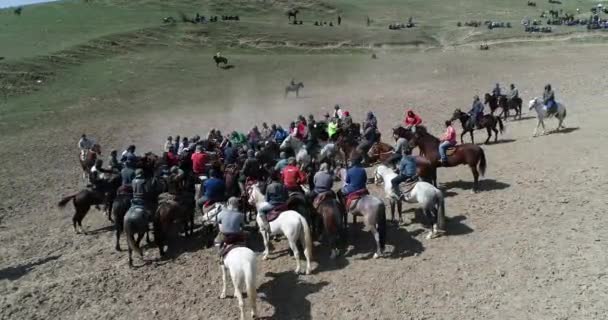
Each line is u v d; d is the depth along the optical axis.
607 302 11.82
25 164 30.83
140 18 92.19
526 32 83.88
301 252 15.86
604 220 15.53
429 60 67.50
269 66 66.25
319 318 12.42
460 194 19.11
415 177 16.05
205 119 41.38
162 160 20.72
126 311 13.49
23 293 14.70
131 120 42.50
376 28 92.88
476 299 12.48
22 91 53.38
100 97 51.41
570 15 95.94
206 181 16.55
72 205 23.06
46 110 46.81
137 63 65.88
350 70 63.22
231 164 19.59
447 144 18.83
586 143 23.53
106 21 89.88
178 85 56.38
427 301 12.62
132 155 19.69
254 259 12.04
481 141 27.42
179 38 79.44
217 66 65.19
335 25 95.62
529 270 13.38
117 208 16.86
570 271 13.15
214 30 84.19
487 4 119.50
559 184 18.77
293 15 96.19
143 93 53.06
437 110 38.47
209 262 15.91
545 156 22.42
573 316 11.50
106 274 15.55
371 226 14.54
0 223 21.03
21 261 17.08
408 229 16.59
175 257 16.45
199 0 110.12
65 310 13.73
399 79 56.00
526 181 19.55
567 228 15.32
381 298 12.94
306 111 42.09
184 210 16.75
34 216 21.78
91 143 29.41
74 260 16.83
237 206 13.25
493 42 79.69
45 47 69.50
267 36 82.69
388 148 22.53
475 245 14.94
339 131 24.31
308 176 18.92
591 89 39.94
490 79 50.50
